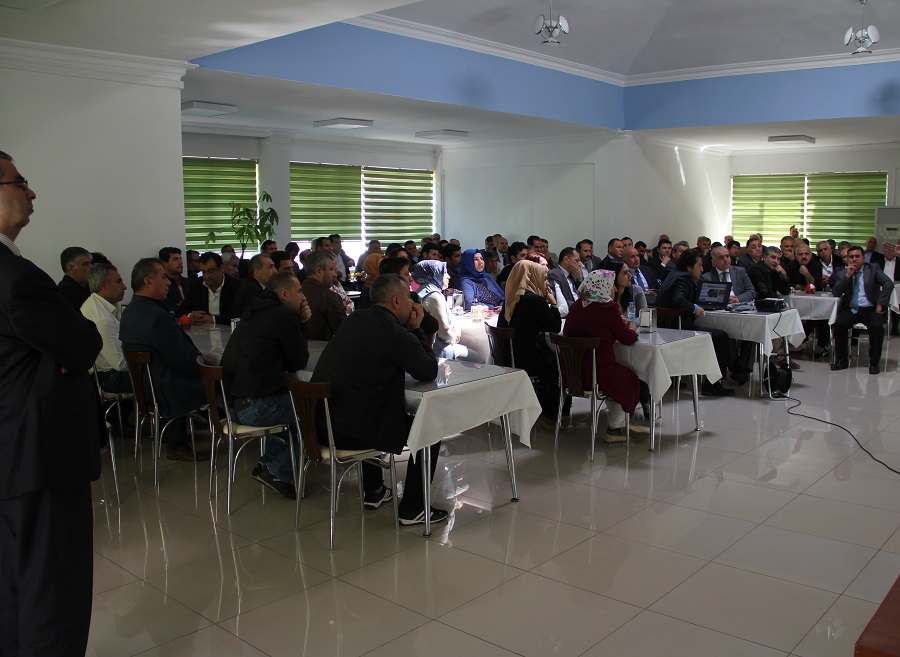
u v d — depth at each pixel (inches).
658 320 241.0
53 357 78.8
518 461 176.6
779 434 194.7
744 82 368.5
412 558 125.4
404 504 139.9
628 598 110.4
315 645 99.5
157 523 142.3
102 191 210.1
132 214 216.7
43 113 197.3
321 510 148.3
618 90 398.3
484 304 254.4
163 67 216.4
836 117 350.3
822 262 335.0
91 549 85.4
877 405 223.3
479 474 167.5
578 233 430.9
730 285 245.0
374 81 272.7
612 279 177.5
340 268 386.9
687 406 226.4
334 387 129.2
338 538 134.3
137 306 164.1
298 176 411.8
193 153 364.2
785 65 355.9
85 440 83.0
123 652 98.6
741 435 194.4
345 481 165.2
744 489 154.9
